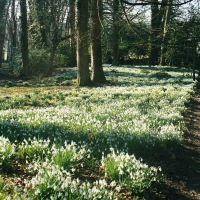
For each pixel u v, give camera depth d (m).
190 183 7.77
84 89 24.92
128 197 6.18
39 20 49.41
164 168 8.38
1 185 5.33
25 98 19.45
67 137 9.04
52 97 20.64
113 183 5.89
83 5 25.45
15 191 4.97
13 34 64.44
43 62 42.69
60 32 49.56
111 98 19.88
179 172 8.34
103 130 9.91
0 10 55.78
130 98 20.08
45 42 50.81
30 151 7.12
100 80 29.48
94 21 26.75
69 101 19.05
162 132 10.67
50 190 5.05
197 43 24.81
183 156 9.65
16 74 40.81
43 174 5.53
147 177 6.88
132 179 6.49
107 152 8.34
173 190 7.19
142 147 9.23
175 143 10.38
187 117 15.91
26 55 39.38
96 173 7.10
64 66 50.69
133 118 13.14
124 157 6.95
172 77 35.94
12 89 25.53
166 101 18.98
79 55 27.12
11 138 8.61
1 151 6.60
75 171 6.95
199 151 10.43
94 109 15.38
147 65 52.84
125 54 55.56
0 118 10.87
